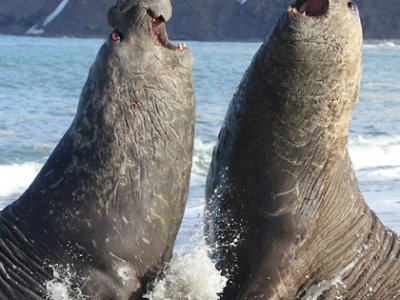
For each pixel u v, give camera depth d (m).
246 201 21.78
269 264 21.59
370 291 23.00
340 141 21.83
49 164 20.16
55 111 68.56
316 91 20.80
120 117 19.52
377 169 50.31
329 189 22.03
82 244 19.36
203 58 183.38
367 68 165.75
